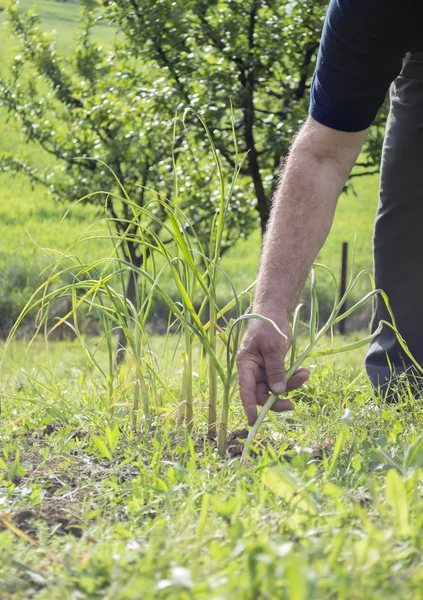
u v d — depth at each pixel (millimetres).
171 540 1200
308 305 13102
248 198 7508
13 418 2799
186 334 2260
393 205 3113
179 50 6746
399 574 987
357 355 6934
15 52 8398
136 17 6602
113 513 1543
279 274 1944
